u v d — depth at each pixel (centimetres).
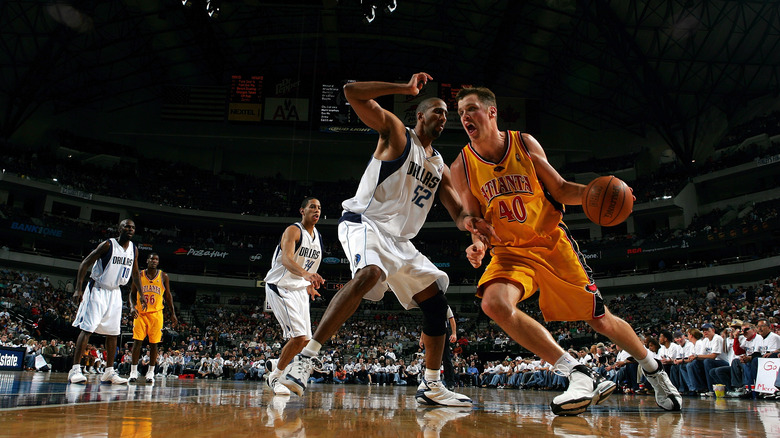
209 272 3447
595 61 3006
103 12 2798
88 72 3231
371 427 176
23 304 2438
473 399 551
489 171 312
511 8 2792
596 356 1333
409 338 2925
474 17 2988
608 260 3238
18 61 2917
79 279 579
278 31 3212
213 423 171
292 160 3709
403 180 310
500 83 3591
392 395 569
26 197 3169
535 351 272
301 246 510
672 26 2606
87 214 3269
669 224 3212
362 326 3089
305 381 276
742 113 3103
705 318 2089
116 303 613
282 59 3584
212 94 3331
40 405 226
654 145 3441
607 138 3594
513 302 277
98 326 602
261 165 3856
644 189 3266
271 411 240
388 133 307
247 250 3447
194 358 2175
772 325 1024
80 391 393
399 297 317
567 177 3512
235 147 3769
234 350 2409
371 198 309
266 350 2348
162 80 3516
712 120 3216
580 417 247
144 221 3591
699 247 2902
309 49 3469
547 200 307
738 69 2862
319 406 296
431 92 3253
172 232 3562
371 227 302
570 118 3653
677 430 186
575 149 3606
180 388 561
